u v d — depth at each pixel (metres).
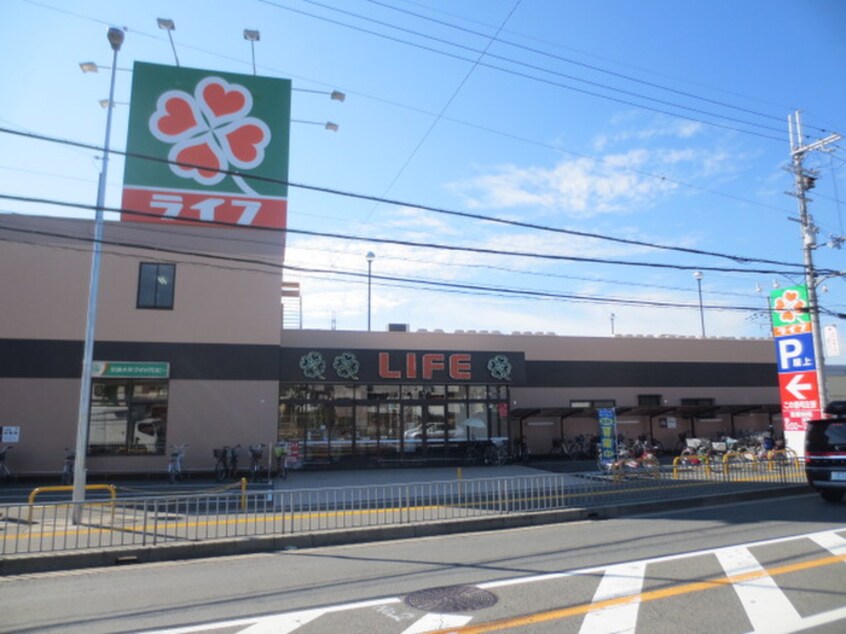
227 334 21.28
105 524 11.20
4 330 19.78
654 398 29.19
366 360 23.33
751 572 7.61
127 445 20.11
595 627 5.71
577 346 28.53
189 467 20.33
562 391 27.94
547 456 27.14
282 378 22.52
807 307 20.09
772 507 13.76
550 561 8.52
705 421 29.81
